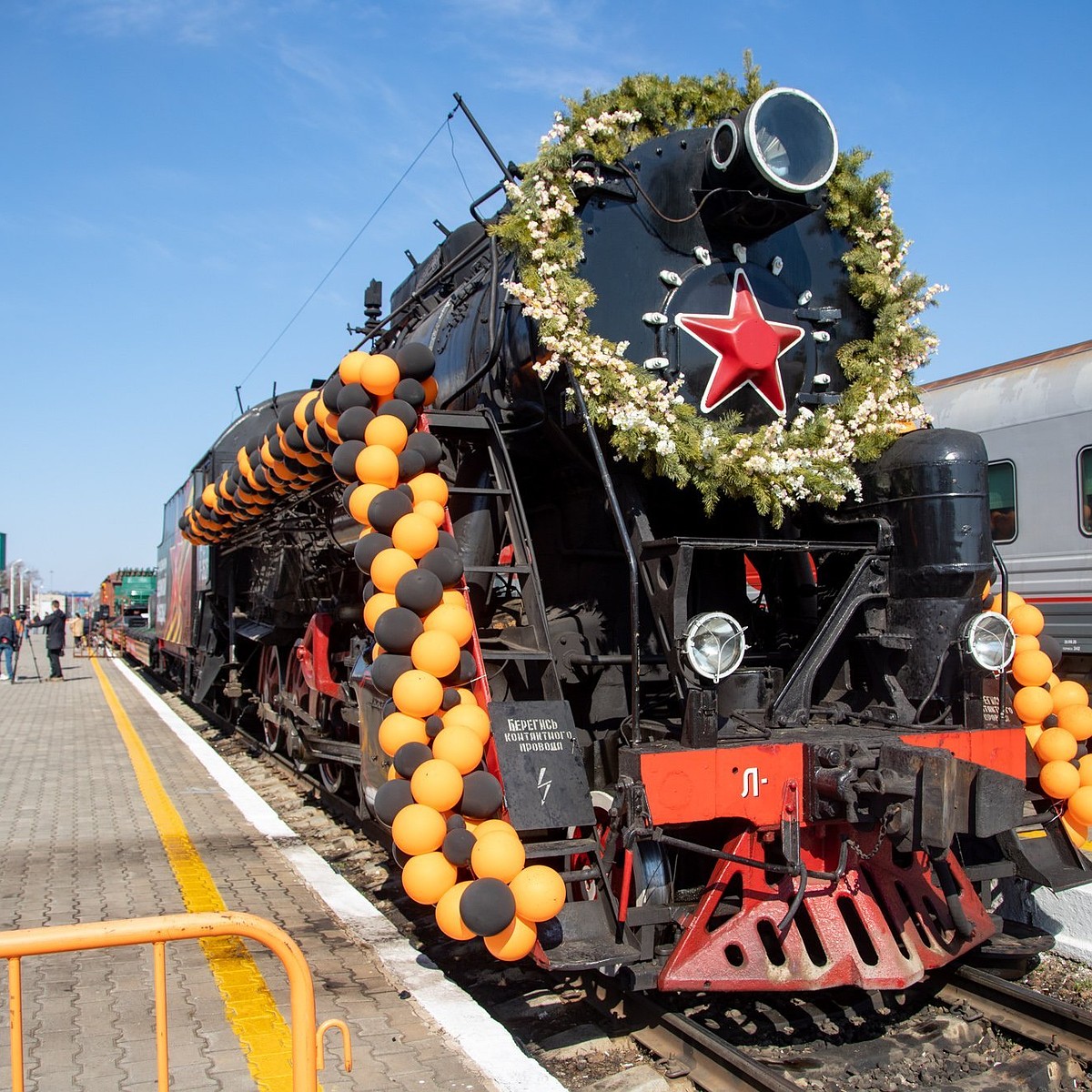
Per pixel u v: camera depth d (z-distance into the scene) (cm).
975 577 480
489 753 412
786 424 517
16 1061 237
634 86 501
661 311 486
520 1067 339
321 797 839
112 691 2048
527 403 506
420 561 436
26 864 630
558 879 369
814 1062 390
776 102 474
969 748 464
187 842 688
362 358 470
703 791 398
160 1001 248
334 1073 338
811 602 564
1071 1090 376
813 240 536
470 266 643
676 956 391
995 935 485
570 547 544
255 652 1166
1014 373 1094
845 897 439
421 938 535
